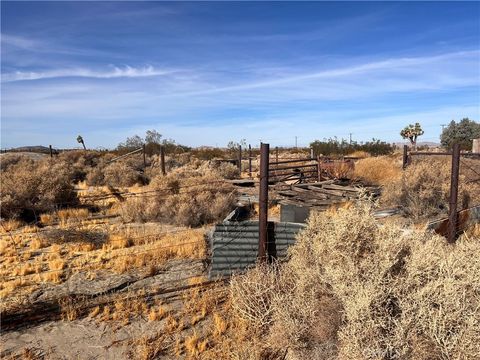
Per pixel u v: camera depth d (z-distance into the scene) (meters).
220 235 7.11
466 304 3.70
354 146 39.97
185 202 11.75
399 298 3.91
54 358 4.58
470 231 9.27
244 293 5.29
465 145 33.97
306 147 52.44
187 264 7.63
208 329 5.17
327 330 4.25
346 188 15.16
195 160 28.86
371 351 3.52
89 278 6.95
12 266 7.52
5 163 24.59
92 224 11.14
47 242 9.02
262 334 4.85
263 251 6.36
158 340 4.93
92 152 32.50
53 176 14.29
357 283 4.07
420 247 4.52
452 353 3.51
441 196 11.52
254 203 14.02
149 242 9.13
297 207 11.34
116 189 17.23
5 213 11.73
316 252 5.11
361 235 4.71
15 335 5.06
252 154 40.03
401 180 12.80
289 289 5.17
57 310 5.74
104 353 4.67
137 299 6.04
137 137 40.97
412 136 41.25
